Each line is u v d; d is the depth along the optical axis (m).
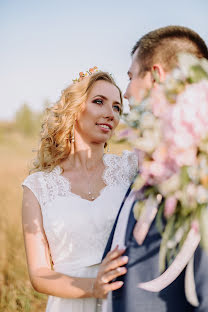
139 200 1.36
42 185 2.25
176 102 1.21
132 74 1.55
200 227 1.17
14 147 36.19
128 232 1.50
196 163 1.16
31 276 2.00
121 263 1.45
